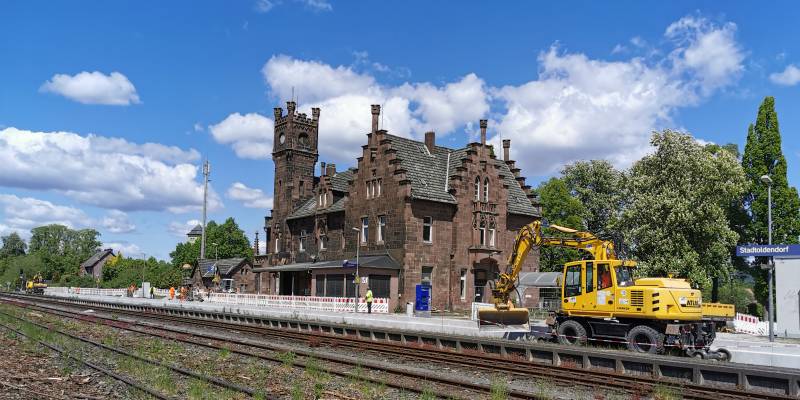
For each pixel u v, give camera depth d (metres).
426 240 48.19
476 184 51.03
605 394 15.73
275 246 64.50
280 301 49.44
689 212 47.62
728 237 48.59
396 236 47.41
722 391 15.73
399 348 23.48
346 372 17.00
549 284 49.12
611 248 26.41
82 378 15.44
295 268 52.50
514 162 59.59
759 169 55.22
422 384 15.95
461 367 19.70
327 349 24.55
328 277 48.94
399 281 46.75
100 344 22.47
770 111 55.59
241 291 89.50
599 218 73.19
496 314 30.02
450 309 48.25
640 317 24.08
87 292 81.06
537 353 22.34
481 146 51.31
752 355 21.67
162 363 17.67
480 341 24.42
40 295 79.25
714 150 62.28
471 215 50.00
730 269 53.06
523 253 30.12
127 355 19.59
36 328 28.09
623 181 54.03
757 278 54.88
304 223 60.09
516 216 54.31
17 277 122.12
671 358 19.69
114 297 68.56
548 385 16.84
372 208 49.94
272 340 27.89
